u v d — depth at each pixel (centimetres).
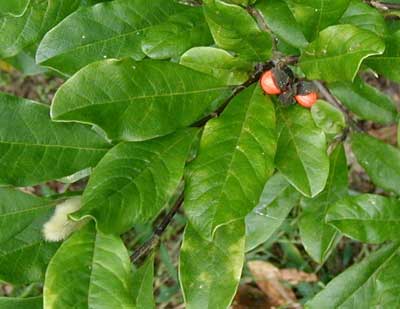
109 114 52
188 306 55
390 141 105
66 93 52
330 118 65
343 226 60
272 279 105
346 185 65
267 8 56
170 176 54
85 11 59
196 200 52
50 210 56
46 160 56
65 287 51
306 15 56
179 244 108
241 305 104
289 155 55
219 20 54
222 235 55
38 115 56
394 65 59
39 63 59
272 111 55
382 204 60
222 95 58
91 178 53
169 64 54
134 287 56
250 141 53
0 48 61
